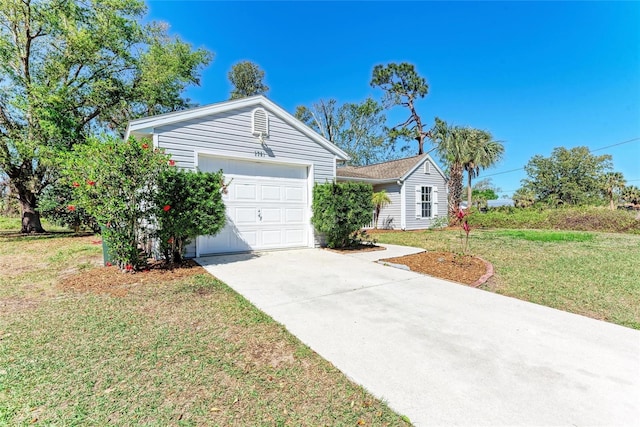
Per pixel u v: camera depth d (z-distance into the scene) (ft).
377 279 16.53
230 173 23.27
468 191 52.95
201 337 9.46
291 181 26.45
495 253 24.58
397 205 50.49
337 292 14.23
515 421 5.86
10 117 39.93
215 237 22.49
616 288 15.14
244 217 23.93
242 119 23.47
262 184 24.84
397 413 6.14
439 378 7.36
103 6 42.06
